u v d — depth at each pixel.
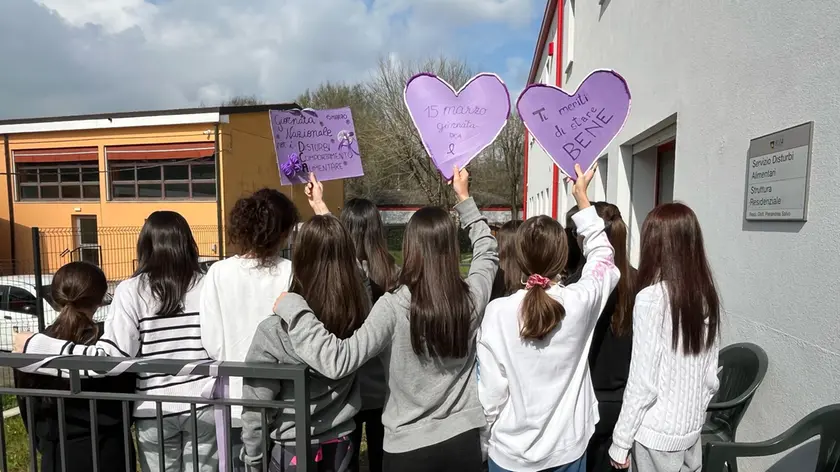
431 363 1.87
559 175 11.49
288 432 1.94
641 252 2.09
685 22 3.72
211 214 14.56
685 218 1.97
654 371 1.94
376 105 25.66
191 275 2.29
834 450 1.97
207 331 2.18
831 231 2.10
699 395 1.96
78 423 2.23
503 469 1.97
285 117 3.14
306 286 1.88
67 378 2.22
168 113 14.38
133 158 14.93
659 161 5.34
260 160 16.30
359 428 2.56
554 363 1.85
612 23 6.14
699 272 1.94
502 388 1.90
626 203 5.58
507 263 2.46
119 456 2.31
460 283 1.86
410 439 1.85
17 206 15.80
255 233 2.21
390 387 1.93
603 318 2.31
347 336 1.89
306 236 1.88
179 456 2.32
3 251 15.92
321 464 2.00
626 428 1.98
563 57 10.53
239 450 2.35
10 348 7.24
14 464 3.68
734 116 2.96
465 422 1.90
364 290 2.03
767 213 2.57
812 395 2.20
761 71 2.67
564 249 1.87
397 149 24.83
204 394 2.07
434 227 1.85
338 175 3.25
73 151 15.27
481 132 2.76
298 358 1.83
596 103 2.82
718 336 1.98
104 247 13.52
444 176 2.72
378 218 2.76
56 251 14.85
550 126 2.84
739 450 2.07
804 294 2.27
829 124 2.12
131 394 1.93
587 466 2.38
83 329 2.32
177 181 14.77
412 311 1.82
